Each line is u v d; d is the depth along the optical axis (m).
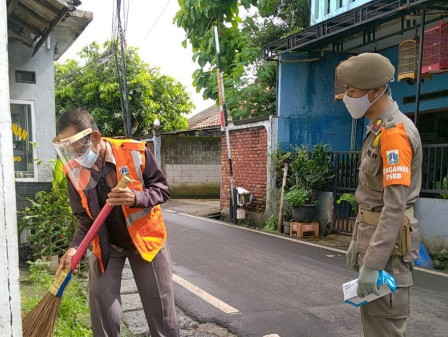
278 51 9.24
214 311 3.77
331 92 9.76
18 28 5.25
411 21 7.57
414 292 4.37
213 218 10.87
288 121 9.33
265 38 12.23
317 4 9.34
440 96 7.95
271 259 5.77
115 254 2.43
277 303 3.98
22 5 4.74
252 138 9.91
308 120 9.52
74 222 5.02
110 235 2.41
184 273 5.00
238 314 3.70
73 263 2.19
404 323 2.02
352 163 7.67
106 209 2.17
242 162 10.30
